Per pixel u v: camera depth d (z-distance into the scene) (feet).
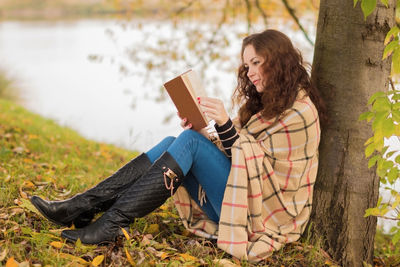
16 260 6.68
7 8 155.33
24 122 19.51
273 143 7.80
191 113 7.71
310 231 8.90
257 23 17.85
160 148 8.14
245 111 8.89
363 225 8.82
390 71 8.78
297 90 7.91
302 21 18.21
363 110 8.54
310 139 7.88
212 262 7.29
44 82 50.78
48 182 10.31
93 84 51.80
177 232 8.67
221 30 17.75
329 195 8.78
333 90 8.61
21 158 12.67
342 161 8.66
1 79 36.70
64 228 7.88
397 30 6.72
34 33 109.40
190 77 7.78
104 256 6.98
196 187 8.25
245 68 8.74
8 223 7.65
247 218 7.73
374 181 8.84
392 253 11.01
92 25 134.00
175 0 18.71
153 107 39.55
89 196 7.75
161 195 7.50
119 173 7.91
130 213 7.38
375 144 6.73
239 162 7.49
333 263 8.56
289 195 8.01
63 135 18.99
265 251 7.59
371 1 6.43
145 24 18.29
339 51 8.52
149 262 6.99
